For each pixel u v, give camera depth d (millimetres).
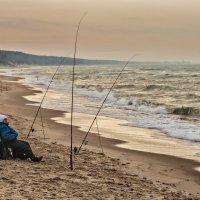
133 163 10594
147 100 27188
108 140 14000
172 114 21719
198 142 13836
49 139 13375
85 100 28844
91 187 7504
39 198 6430
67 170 8711
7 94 32312
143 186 8117
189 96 29844
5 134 9188
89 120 18891
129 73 75500
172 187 8445
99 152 11781
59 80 56656
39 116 19812
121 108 24172
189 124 17578
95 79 56781
